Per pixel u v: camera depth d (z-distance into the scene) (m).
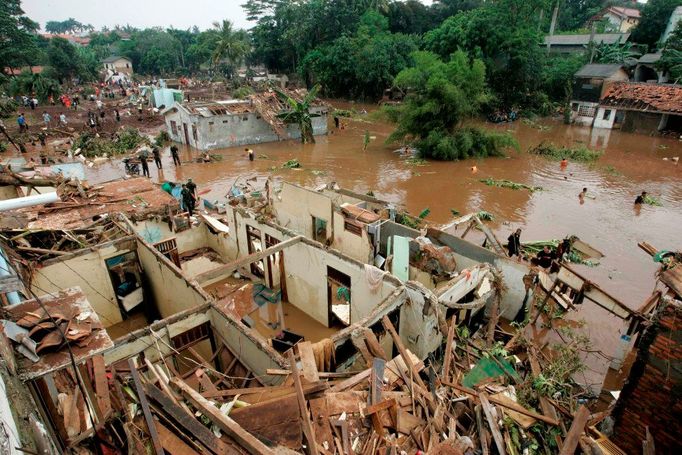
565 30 70.88
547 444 7.33
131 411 6.45
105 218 14.73
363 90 57.75
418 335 10.12
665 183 26.08
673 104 37.41
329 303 12.73
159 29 104.25
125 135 34.72
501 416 7.67
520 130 42.59
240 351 8.92
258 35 69.81
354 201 17.14
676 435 6.16
